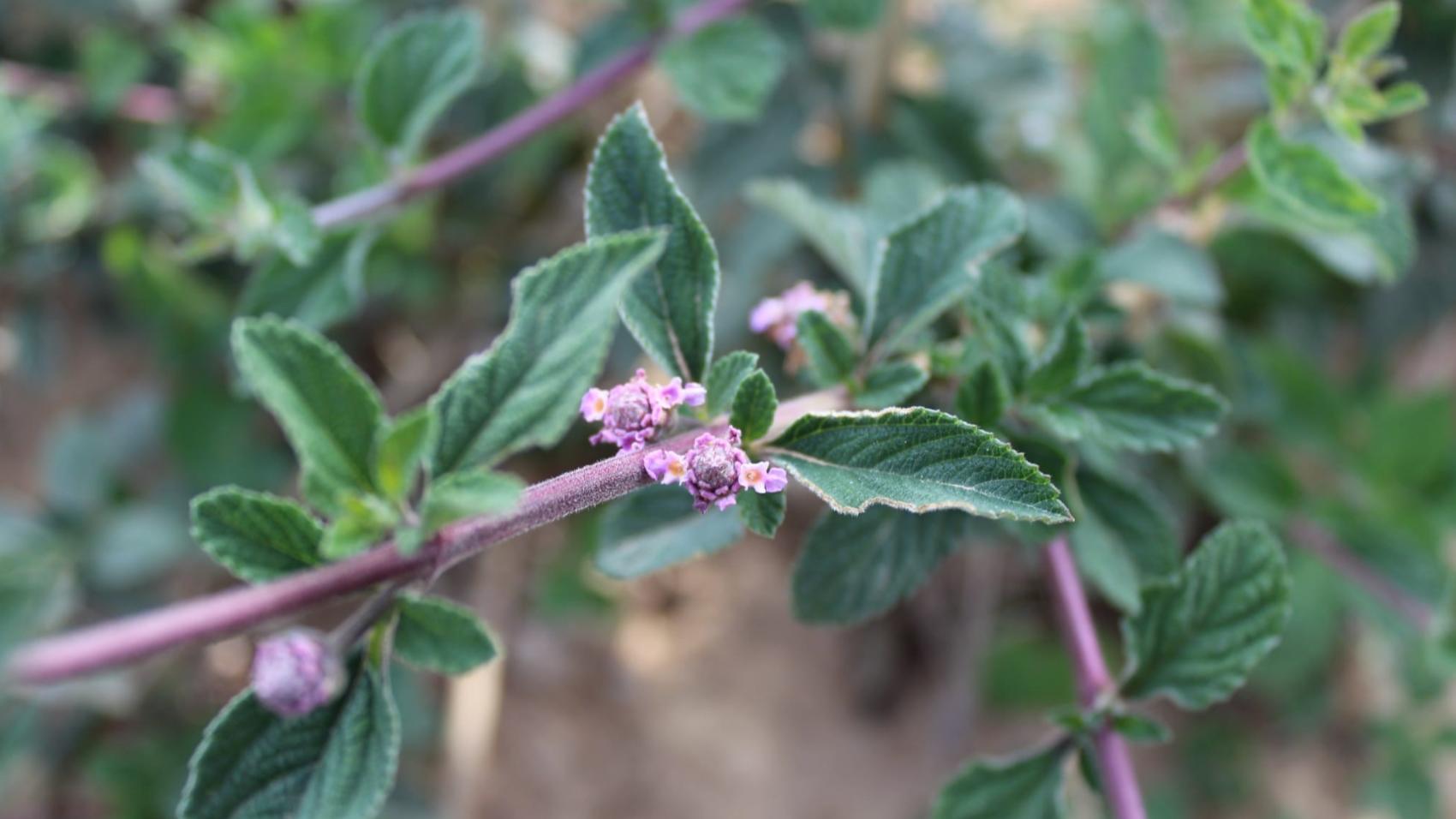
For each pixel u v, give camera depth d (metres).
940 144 0.33
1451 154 0.33
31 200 0.35
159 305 0.33
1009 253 0.28
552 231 0.38
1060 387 0.19
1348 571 0.31
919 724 0.38
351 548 0.15
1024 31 0.40
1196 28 0.36
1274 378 0.33
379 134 0.25
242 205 0.23
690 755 0.38
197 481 0.34
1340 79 0.22
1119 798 0.19
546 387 0.16
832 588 0.20
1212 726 0.38
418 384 0.38
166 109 0.35
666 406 0.16
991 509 0.15
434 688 0.36
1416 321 0.36
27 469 0.41
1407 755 0.36
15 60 0.36
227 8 0.32
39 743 0.34
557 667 0.38
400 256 0.34
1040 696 0.36
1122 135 0.28
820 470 0.15
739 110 0.26
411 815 0.33
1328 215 0.22
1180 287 0.25
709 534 0.19
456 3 0.35
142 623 0.14
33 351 0.37
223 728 0.16
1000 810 0.20
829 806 0.37
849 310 0.22
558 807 0.37
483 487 0.15
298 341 0.15
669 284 0.17
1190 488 0.33
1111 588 0.20
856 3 0.26
